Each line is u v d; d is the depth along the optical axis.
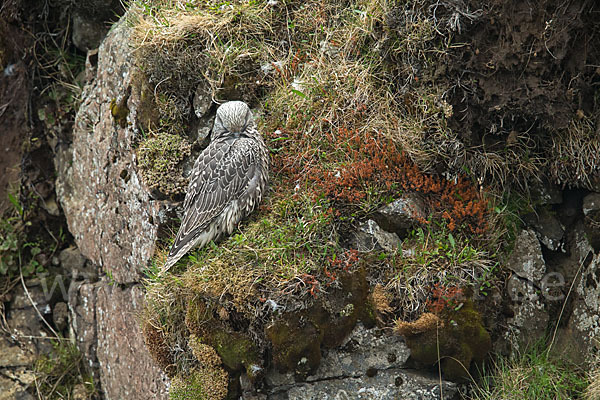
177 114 9.74
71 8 12.49
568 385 8.46
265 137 9.49
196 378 8.53
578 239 9.00
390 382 8.41
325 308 8.27
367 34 9.48
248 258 8.45
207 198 8.66
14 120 12.76
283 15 10.14
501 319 8.91
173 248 8.62
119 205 10.28
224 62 9.70
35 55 12.73
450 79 8.77
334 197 8.79
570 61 8.25
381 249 8.60
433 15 8.71
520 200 9.20
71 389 11.73
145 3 10.44
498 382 8.55
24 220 12.60
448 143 8.95
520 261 9.06
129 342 10.24
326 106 9.42
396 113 9.24
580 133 8.65
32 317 12.34
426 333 8.26
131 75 9.98
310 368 8.27
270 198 9.00
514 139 8.80
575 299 8.83
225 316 8.36
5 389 11.71
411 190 8.95
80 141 11.48
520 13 8.10
